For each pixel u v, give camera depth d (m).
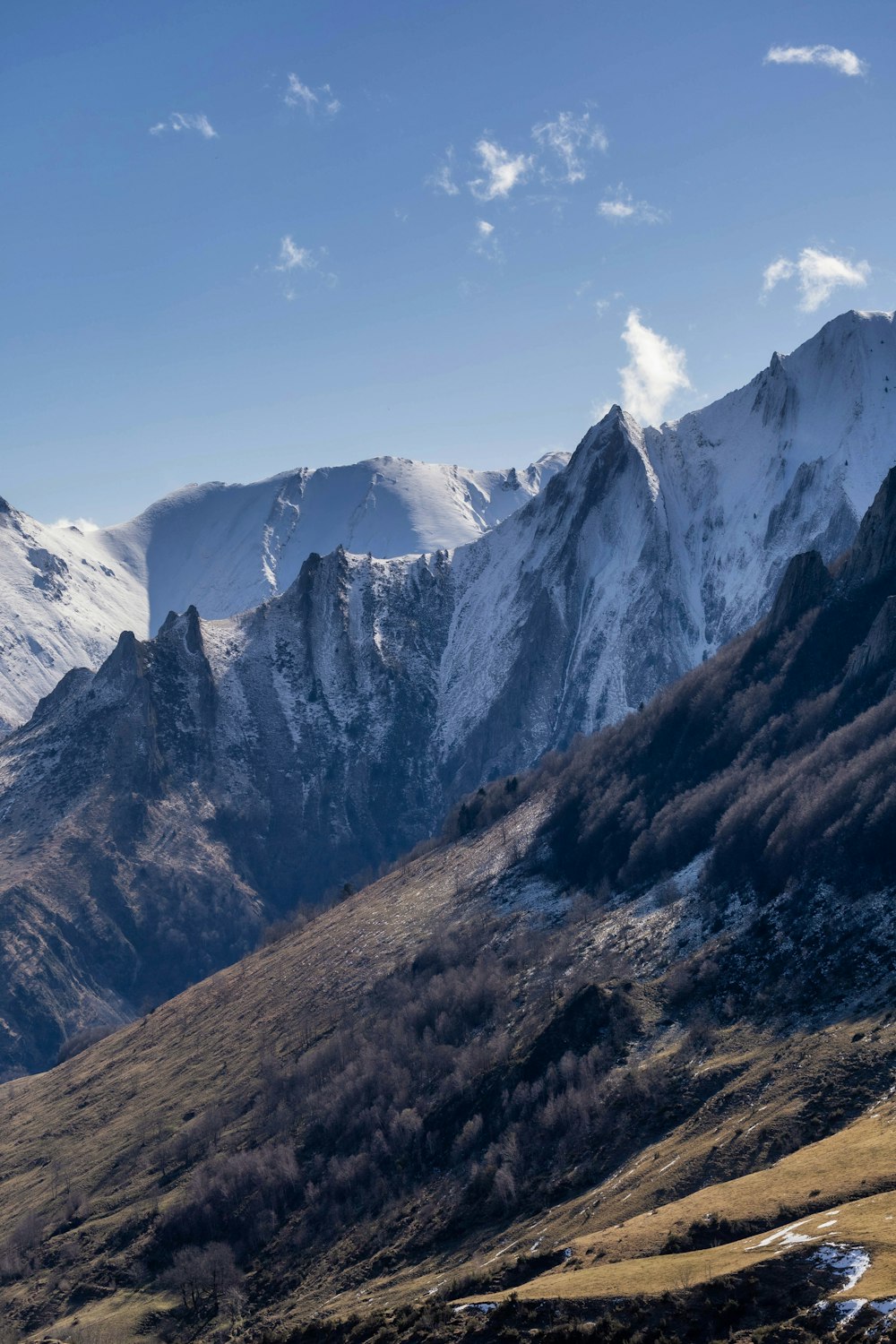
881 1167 103.38
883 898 164.50
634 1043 170.25
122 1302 176.75
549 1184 151.25
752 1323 83.31
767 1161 126.00
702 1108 145.00
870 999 148.88
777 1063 145.00
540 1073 176.62
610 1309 90.88
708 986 174.88
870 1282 80.75
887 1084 129.38
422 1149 179.25
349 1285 155.88
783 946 171.25
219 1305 166.25
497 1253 139.00
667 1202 127.56
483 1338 95.56
